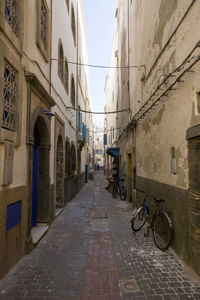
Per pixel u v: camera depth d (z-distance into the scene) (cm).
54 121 627
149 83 566
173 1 391
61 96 749
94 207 821
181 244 350
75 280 290
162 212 418
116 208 802
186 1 336
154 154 514
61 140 758
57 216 657
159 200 423
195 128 300
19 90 346
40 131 531
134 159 772
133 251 390
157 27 495
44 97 493
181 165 354
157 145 489
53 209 604
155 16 511
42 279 291
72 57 1068
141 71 662
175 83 370
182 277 297
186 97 337
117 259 356
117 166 1295
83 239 456
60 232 503
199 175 299
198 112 303
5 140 293
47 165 542
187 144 332
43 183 538
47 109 540
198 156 301
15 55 334
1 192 284
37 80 405
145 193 593
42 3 509
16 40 334
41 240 445
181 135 355
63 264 338
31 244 391
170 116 405
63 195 777
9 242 310
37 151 538
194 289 269
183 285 277
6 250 300
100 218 643
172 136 395
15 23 345
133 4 820
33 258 358
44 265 333
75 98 1199
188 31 329
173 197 384
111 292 263
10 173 303
